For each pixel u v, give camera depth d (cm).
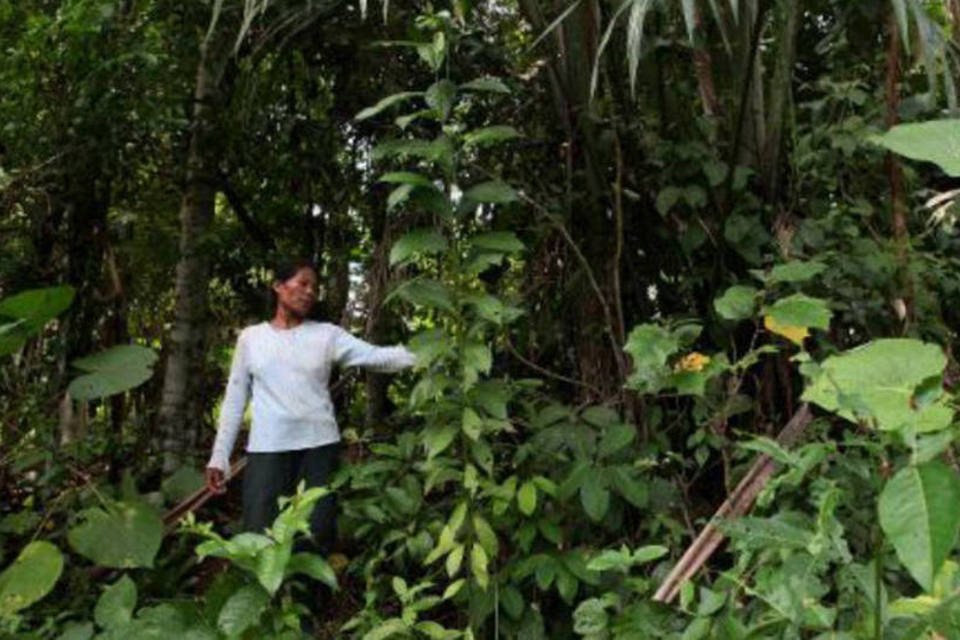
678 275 404
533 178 429
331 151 530
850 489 252
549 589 324
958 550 170
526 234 421
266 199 577
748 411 352
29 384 419
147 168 517
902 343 142
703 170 376
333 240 571
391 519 342
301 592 339
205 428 639
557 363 411
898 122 351
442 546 283
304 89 539
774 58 396
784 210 384
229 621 208
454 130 297
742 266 387
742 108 355
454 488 368
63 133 408
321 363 372
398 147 288
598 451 313
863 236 380
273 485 363
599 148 404
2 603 238
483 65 455
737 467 302
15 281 434
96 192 453
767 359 358
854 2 344
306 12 449
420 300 286
